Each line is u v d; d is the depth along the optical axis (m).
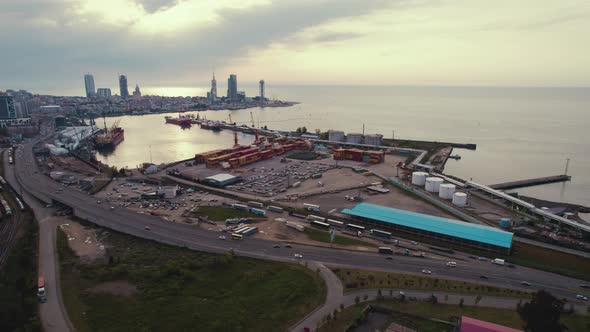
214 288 77.56
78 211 123.56
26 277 82.00
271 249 95.69
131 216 119.56
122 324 65.56
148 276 81.69
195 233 105.88
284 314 68.00
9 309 65.06
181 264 86.88
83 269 85.38
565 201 163.00
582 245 99.12
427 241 102.12
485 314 67.56
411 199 143.50
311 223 114.62
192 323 65.69
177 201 138.62
